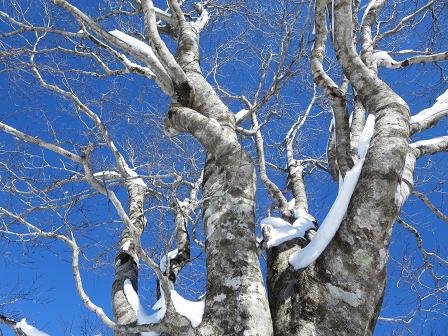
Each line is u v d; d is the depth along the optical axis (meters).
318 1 3.81
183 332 3.03
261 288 3.15
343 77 6.21
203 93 4.39
